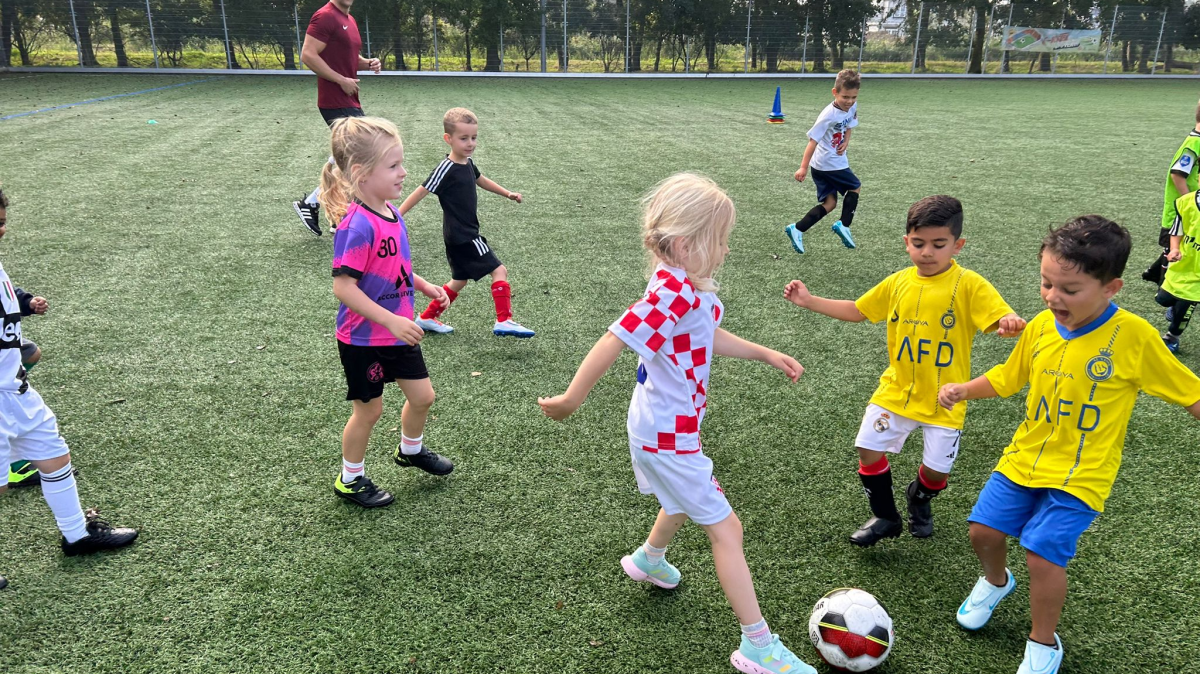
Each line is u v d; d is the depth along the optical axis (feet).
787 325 14.69
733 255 19.22
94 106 45.06
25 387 7.35
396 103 51.47
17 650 6.72
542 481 9.52
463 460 9.98
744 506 9.07
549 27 84.02
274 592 7.52
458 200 13.52
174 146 32.01
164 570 7.79
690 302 6.17
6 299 7.13
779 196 25.64
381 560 8.02
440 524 8.65
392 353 8.43
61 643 6.81
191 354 12.85
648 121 44.42
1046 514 6.24
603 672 6.62
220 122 39.58
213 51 76.74
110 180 25.46
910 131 41.19
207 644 6.84
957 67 92.38
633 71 87.15
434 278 17.34
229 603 7.36
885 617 6.71
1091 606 7.43
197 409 11.07
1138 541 8.36
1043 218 22.57
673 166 30.45
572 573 7.88
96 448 9.97
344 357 8.34
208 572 7.77
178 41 75.97
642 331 6.06
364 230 7.91
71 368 12.23
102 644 6.81
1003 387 6.88
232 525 8.53
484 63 84.02
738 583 6.31
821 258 19.06
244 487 9.24
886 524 8.20
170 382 11.86
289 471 9.60
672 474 6.40
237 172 27.30
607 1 84.23
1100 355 6.09
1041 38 91.71
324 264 17.63
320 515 8.76
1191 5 90.38
